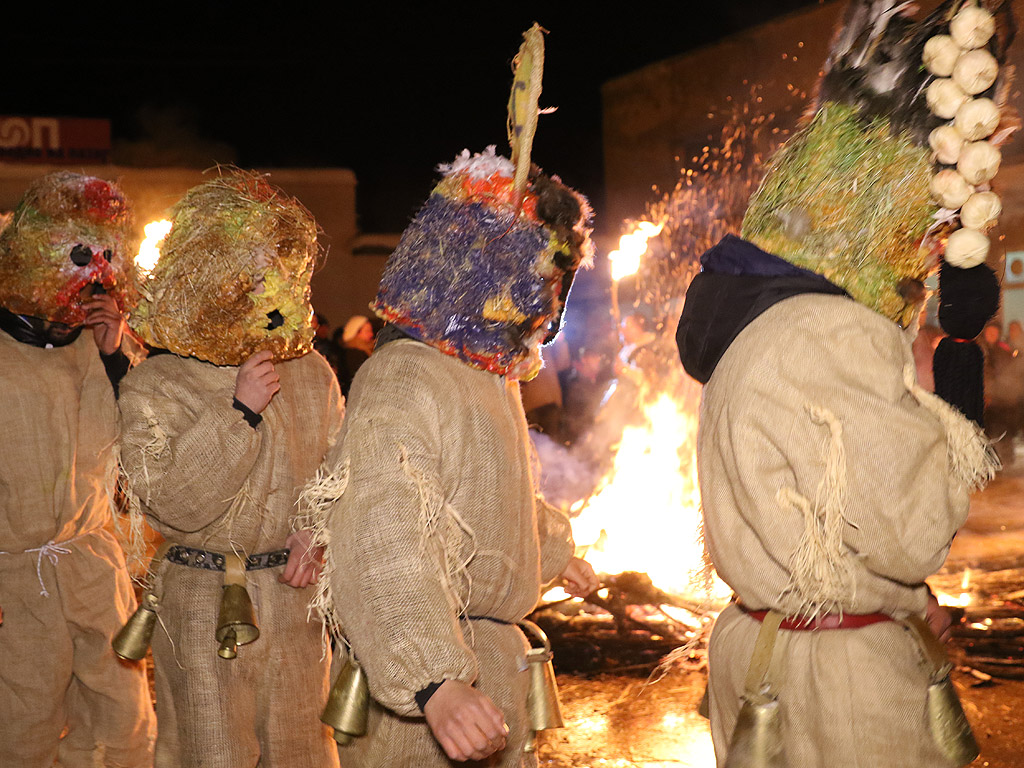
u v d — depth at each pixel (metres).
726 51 15.52
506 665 2.44
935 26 2.14
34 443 3.29
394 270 2.38
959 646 5.10
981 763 3.81
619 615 5.45
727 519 2.17
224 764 2.84
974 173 2.09
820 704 2.08
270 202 3.03
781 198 2.20
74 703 3.50
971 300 2.18
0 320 3.36
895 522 2.00
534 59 2.30
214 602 2.89
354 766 2.44
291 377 3.07
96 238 3.38
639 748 4.05
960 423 2.10
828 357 2.05
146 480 2.81
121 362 3.42
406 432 2.24
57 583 3.34
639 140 17.42
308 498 2.36
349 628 2.17
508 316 2.35
